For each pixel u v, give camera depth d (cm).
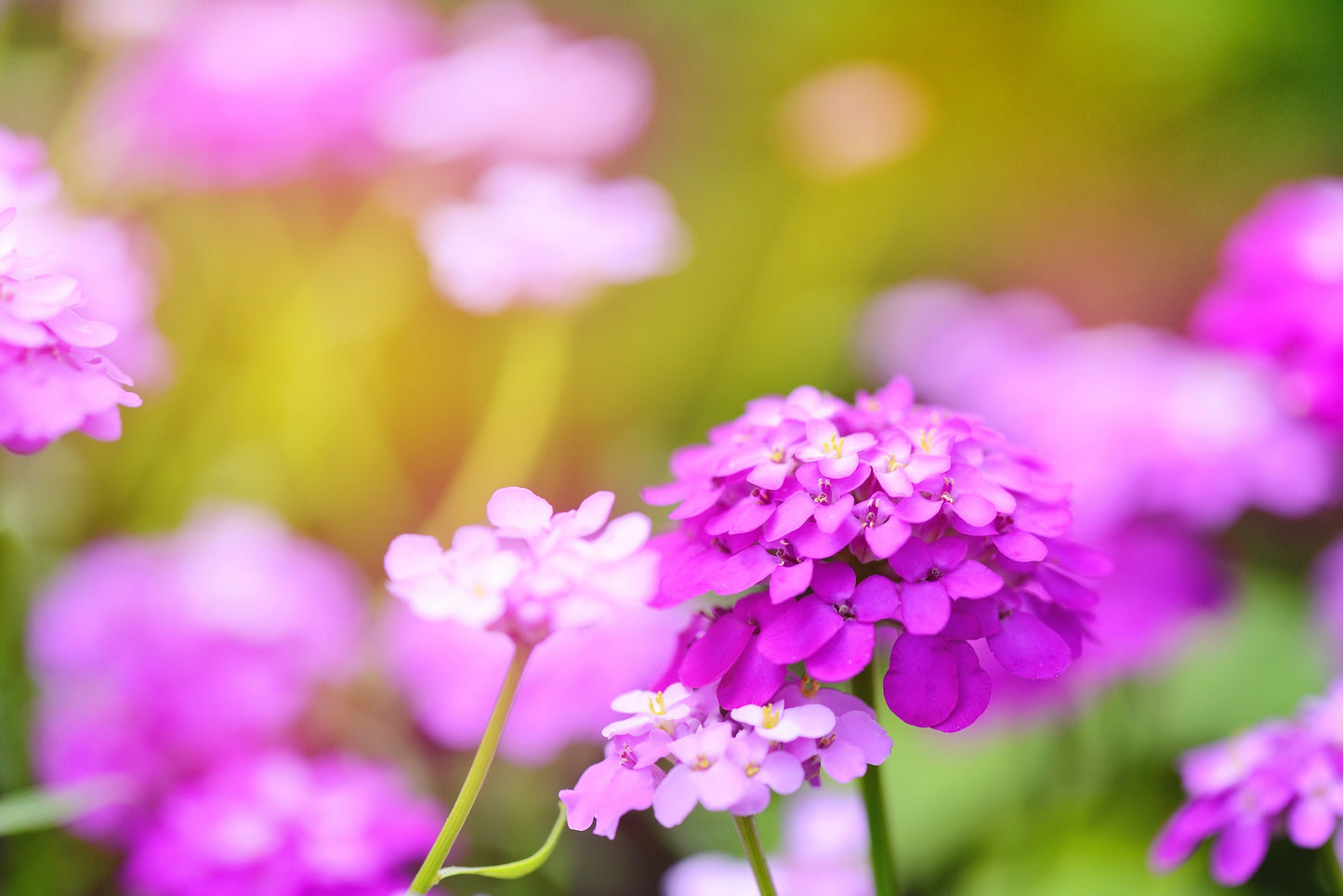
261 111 72
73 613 59
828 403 44
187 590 59
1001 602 42
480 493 73
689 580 42
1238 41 111
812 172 91
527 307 69
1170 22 112
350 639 66
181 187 77
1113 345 77
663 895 68
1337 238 62
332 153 75
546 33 94
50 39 92
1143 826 69
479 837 64
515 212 69
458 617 41
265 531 65
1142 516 70
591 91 78
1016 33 115
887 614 42
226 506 69
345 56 74
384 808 51
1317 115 111
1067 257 113
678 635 44
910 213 109
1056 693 65
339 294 82
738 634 42
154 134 74
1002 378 79
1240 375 72
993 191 114
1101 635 67
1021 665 42
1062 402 72
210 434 79
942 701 41
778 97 114
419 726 67
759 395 95
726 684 42
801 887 52
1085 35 114
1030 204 114
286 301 81
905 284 108
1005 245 112
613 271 68
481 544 41
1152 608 68
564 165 78
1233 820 46
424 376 91
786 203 103
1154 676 72
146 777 55
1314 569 80
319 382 80
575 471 90
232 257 82
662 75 112
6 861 58
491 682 59
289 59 74
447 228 69
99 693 58
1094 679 67
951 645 42
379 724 67
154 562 61
